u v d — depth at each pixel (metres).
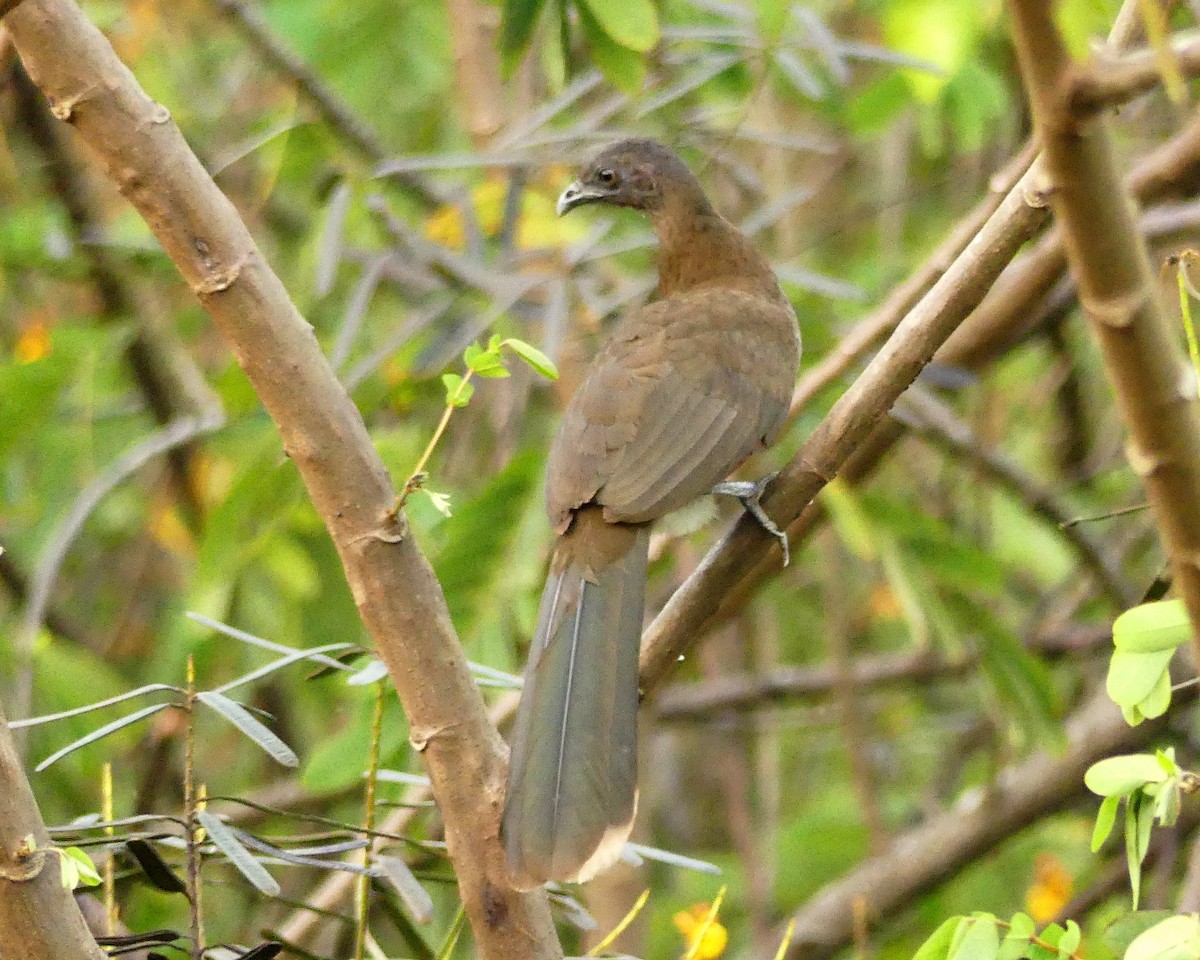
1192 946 5.04
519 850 5.48
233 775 13.64
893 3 6.14
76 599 15.09
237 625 12.61
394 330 12.14
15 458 12.35
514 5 7.91
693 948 6.06
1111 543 14.27
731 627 15.29
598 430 7.83
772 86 12.94
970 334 11.26
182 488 13.62
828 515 11.53
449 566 9.96
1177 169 10.38
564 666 6.64
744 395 8.27
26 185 13.56
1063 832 13.23
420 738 5.55
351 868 5.77
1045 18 3.92
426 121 14.21
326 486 5.44
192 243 5.42
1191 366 5.37
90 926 6.36
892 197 14.38
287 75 11.84
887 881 12.37
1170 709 10.94
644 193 9.61
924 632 10.86
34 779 11.29
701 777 16.41
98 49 5.39
